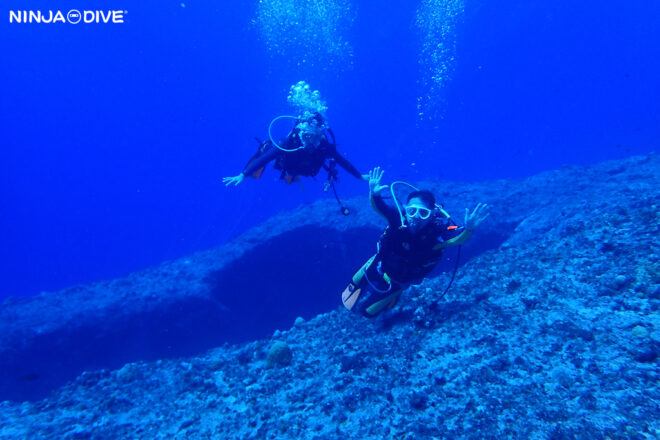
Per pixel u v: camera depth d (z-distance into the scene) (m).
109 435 2.95
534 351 2.53
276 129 60.59
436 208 3.13
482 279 3.86
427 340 3.13
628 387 2.00
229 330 9.38
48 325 8.22
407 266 3.25
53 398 3.86
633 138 49.06
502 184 10.16
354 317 4.21
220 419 2.88
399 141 57.47
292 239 9.75
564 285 3.08
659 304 2.46
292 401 2.88
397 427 2.31
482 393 2.35
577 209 5.98
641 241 3.18
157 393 3.52
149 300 8.81
